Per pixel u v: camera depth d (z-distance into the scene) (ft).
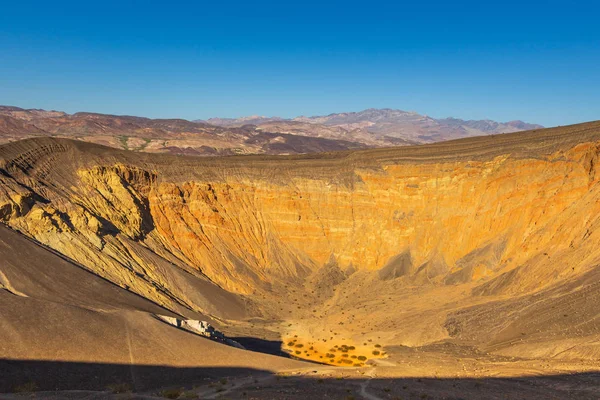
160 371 125.29
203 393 113.70
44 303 131.03
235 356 146.92
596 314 162.81
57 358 116.26
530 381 132.16
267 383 126.72
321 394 116.88
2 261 154.81
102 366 119.34
